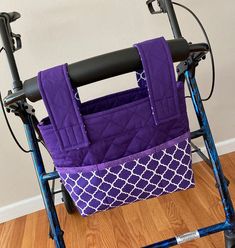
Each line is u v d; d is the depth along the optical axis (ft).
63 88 2.60
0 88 4.86
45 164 5.41
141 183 3.08
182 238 3.39
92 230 4.91
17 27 4.61
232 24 5.08
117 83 5.14
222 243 4.13
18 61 4.78
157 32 4.94
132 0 4.73
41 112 5.09
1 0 4.49
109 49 4.92
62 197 5.22
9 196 5.54
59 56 4.84
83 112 3.51
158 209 4.98
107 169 2.96
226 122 5.69
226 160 5.68
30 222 5.46
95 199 3.09
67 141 2.80
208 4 4.91
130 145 2.93
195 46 2.76
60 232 3.31
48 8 4.60
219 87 5.44
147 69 2.65
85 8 4.67
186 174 3.14
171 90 2.77
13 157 5.29
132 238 4.60
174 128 2.98
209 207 4.77
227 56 5.25
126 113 2.81
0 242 5.15
